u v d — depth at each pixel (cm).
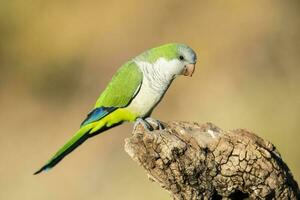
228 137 675
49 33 1998
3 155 1711
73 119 1812
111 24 1977
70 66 1928
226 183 675
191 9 1959
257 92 1691
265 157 670
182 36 1917
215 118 1608
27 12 2030
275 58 1842
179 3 1970
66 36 1986
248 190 680
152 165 661
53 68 1938
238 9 1938
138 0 1994
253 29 1903
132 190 1453
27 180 1593
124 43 1934
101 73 1897
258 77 1778
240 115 1577
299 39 1870
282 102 1612
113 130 1638
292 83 1739
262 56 1847
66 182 1559
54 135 1778
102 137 1633
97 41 1956
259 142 689
